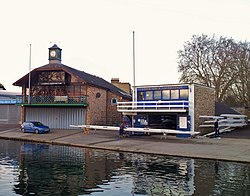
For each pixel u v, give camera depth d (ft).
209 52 150.00
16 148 77.61
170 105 100.17
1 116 151.64
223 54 146.72
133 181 41.34
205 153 64.34
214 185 39.14
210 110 112.78
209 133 104.06
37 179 42.24
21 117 137.59
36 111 135.85
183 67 154.20
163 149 71.00
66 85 130.72
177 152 66.33
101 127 107.65
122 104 119.34
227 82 146.51
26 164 53.62
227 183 40.11
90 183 40.14
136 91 112.78
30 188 37.68
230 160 57.52
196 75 151.12
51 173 46.24
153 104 107.34
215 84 147.95
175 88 104.63
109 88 141.59
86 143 83.76
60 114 131.64
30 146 82.43
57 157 62.03
